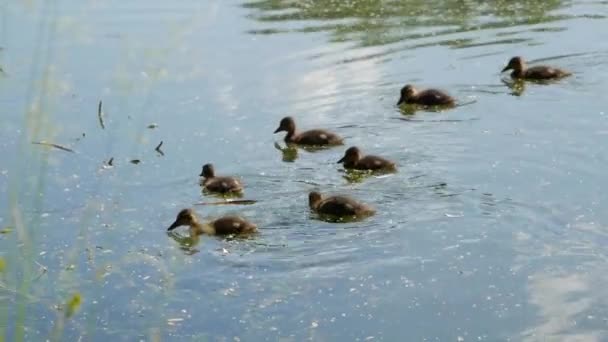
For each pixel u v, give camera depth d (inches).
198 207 642.2
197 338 487.2
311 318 501.4
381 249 569.0
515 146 704.4
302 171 693.9
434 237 579.2
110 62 910.4
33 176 682.8
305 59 925.2
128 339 487.8
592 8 1069.1
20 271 554.6
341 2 1138.7
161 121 789.9
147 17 1056.8
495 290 519.5
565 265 539.5
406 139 734.5
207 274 549.3
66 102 823.7
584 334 475.8
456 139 727.1
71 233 602.5
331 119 785.6
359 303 513.3
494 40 967.6
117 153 727.7
